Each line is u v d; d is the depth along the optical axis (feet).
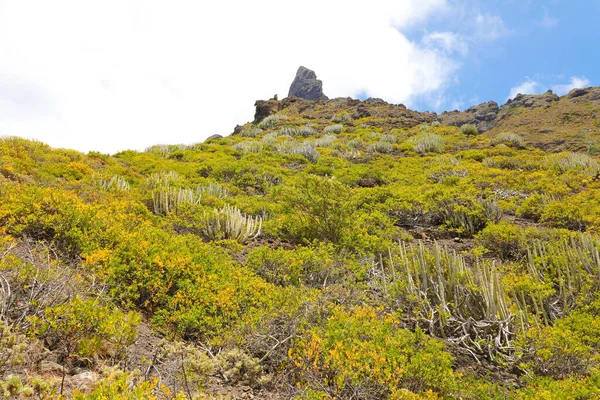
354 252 21.02
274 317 11.91
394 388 9.12
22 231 14.25
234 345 11.07
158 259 13.55
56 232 14.40
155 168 44.42
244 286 13.66
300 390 9.37
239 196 35.12
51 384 7.42
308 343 10.41
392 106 137.18
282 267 17.24
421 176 47.57
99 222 15.60
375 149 71.36
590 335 13.42
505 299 14.80
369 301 15.34
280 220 24.80
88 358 8.75
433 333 13.79
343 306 13.50
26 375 7.72
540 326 14.05
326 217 23.08
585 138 151.33
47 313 8.84
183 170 45.78
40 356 8.39
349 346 10.16
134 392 6.81
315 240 20.85
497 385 10.32
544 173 45.14
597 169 46.50
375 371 9.32
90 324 9.22
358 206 31.63
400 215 30.25
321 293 13.97
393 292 15.42
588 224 26.48
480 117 249.34
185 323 11.62
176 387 8.70
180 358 9.83
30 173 26.40
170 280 13.69
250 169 46.06
